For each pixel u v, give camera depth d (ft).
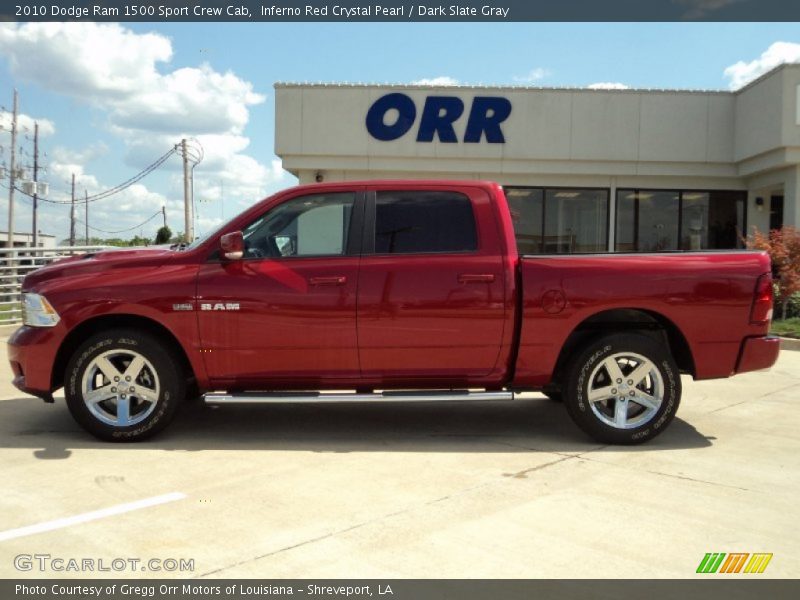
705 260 18.38
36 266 43.14
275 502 14.10
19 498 14.21
